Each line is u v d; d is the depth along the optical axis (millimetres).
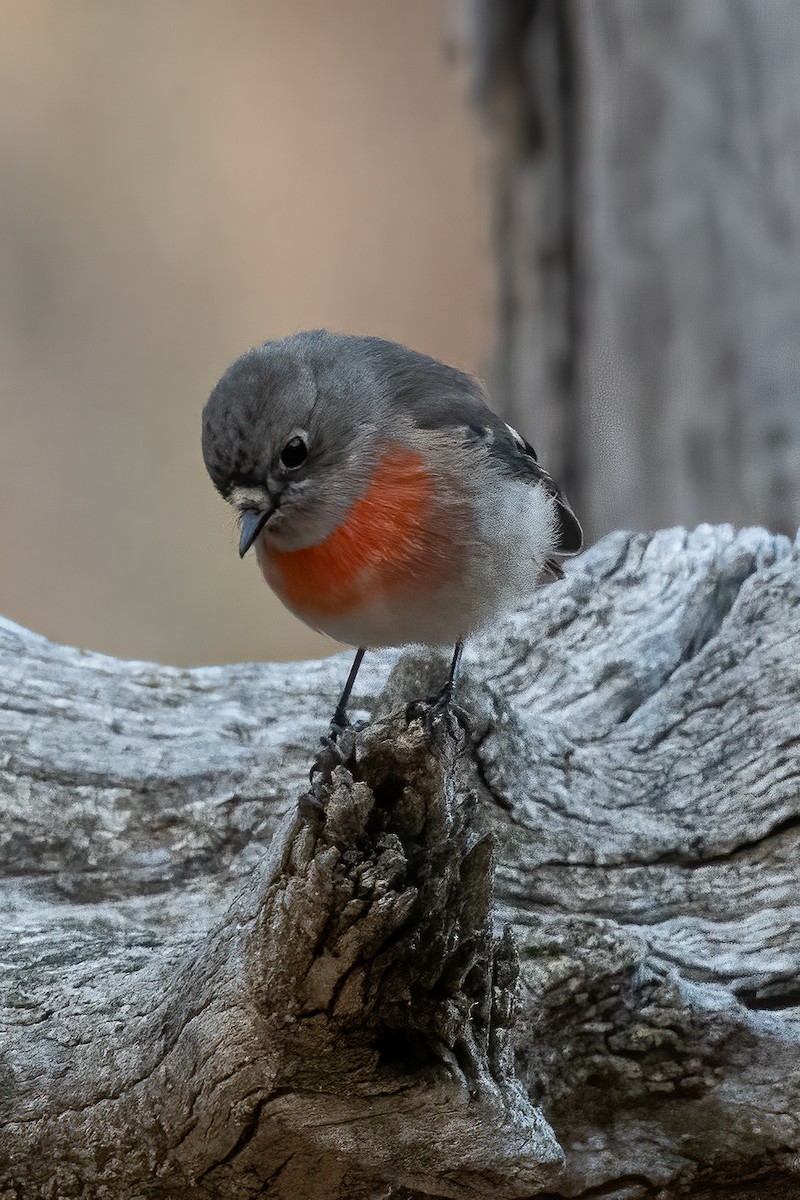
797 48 15375
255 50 22172
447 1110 7230
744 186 15625
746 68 15508
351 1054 7133
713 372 15852
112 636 21062
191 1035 7281
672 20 15672
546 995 8617
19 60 22000
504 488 9289
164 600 21188
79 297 21969
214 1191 7680
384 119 21969
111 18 22203
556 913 9531
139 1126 7523
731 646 10984
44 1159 7711
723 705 10633
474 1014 7301
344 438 8797
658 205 15953
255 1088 7188
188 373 21938
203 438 8883
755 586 11328
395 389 9250
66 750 10211
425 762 6711
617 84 15969
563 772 10016
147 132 22172
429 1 21938
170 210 22109
